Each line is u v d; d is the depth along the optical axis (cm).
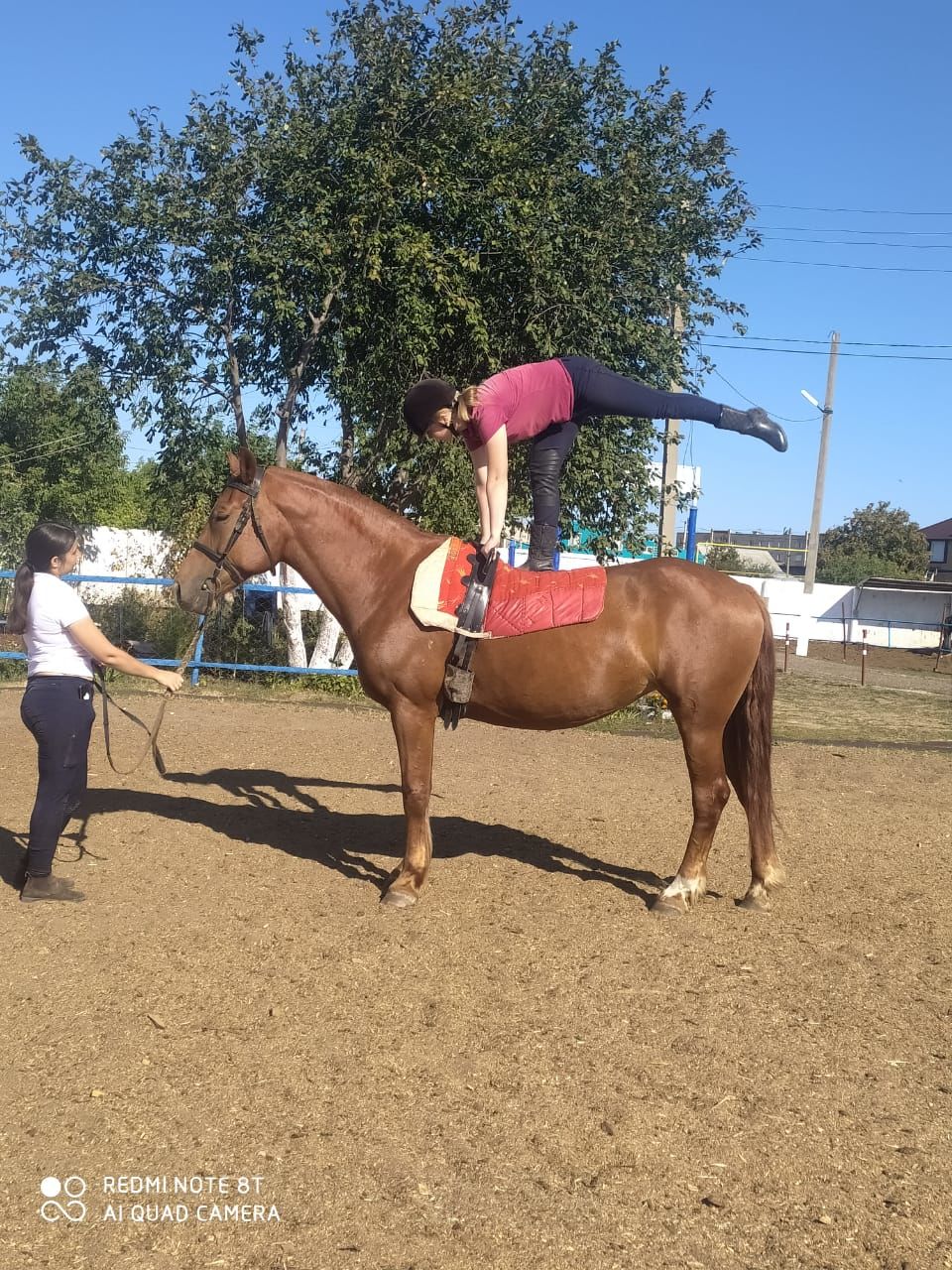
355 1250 252
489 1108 318
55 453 2164
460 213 1277
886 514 6794
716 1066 352
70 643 479
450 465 1278
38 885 489
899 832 723
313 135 1277
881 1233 265
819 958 460
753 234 1403
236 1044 354
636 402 480
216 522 522
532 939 467
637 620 489
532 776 867
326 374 1374
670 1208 272
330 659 1411
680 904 511
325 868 565
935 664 2841
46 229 1327
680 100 1365
